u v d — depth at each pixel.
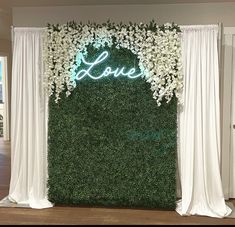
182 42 3.88
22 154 4.16
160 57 3.80
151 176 3.93
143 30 3.81
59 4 4.43
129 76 3.88
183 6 4.37
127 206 4.04
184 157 3.93
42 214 3.83
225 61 4.32
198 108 3.87
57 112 4.02
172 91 3.82
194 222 3.63
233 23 4.31
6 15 5.58
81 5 4.47
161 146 3.90
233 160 4.45
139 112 3.90
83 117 3.98
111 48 3.88
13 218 3.71
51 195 4.09
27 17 4.57
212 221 3.66
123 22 4.45
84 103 3.97
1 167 5.98
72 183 4.05
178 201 4.02
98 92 3.94
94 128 3.98
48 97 4.04
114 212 3.91
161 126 3.88
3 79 8.62
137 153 3.94
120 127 3.94
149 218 3.72
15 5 4.48
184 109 3.91
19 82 4.09
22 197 4.18
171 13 4.39
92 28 3.88
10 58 8.40
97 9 4.48
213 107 3.89
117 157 3.96
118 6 4.45
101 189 4.01
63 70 3.93
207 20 4.35
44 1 4.27
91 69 3.93
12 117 4.14
